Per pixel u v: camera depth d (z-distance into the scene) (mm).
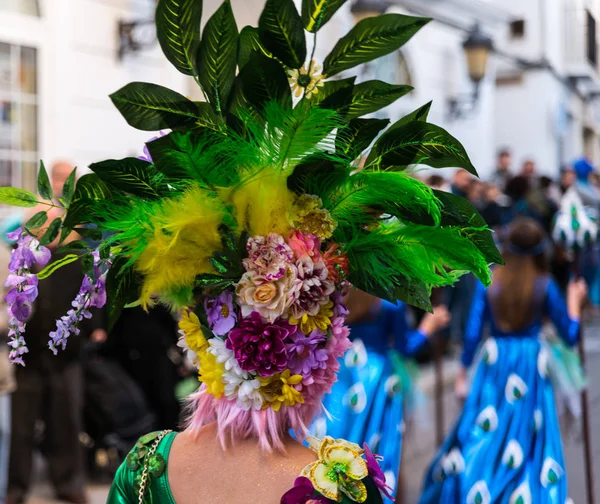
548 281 4484
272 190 1623
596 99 26094
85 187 1622
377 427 4188
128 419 5352
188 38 1604
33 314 4727
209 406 1685
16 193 1685
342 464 1570
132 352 5586
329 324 1645
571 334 4453
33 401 4906
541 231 4539
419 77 11234
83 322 4953
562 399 4730
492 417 4359
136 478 1660
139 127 1610
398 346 4359
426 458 6277
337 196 1650
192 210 1596
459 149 1591
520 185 9859
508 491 4203
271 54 1621
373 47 1631
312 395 1661
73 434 5016
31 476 4961
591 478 4941
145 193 1625
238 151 1585
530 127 18656
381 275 1692
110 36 7047
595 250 10797
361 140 1621
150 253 1619
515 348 4477
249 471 1600
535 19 18312
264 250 1602
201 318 1661
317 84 1628
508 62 18250
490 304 4539
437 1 11039
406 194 1599
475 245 1688
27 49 6465
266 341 1588
